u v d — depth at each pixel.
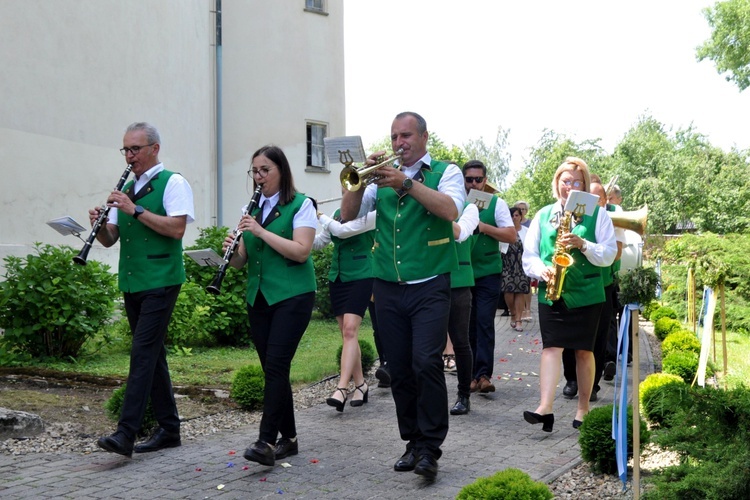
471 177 8.20
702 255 8.26
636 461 4.64
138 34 13.80
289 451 5.84
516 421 7.09
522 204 13.88
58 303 9.20
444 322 5.20
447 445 6.20
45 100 11.82
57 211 11.98
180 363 9.79
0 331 9.64
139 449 5.92
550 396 6.46
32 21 11.62
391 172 4.99
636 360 4.69
